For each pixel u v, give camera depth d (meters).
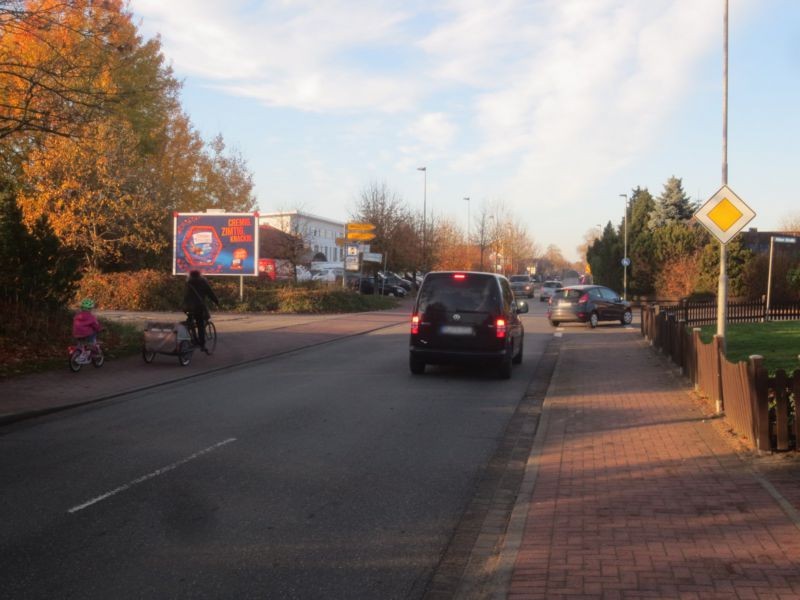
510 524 5.29
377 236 46.69
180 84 34.44
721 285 10.15
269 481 6.54
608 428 8.66
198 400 10.70
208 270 29.67
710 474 6.41
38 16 11.20
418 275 59.28
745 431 7.55
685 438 7.88
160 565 4.62
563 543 4.86
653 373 13.21
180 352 14.04
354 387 12.02
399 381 12.73
